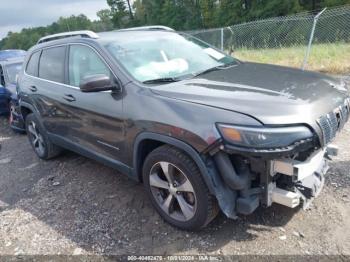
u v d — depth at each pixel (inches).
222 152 105.5
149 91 124.5
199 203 115.0
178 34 173.2
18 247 130.6
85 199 158.9
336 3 1247.5
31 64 205.2
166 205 128.1
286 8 1390.3
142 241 124.6
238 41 593.6
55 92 173.2
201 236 122.5
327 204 131.7
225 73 138.0
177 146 113.2
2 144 269.3
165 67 142.2
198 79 131.7
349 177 148.9
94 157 160.6
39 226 142.6
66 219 145.0
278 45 582.2
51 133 192.4
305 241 114.4
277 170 106.7
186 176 115.9
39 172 198.8
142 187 162.1
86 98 149.4
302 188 118.0
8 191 181.2
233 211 111.6
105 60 142.1
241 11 1578.5
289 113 100.8
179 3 2119.8
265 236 118.6
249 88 116.7
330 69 401.1
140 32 166.9
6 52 526.3
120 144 137.8
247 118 100.4
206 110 107.6
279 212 129.7
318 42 547.5
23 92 206.5
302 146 100.0
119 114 132.5
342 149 177.2
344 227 118.8
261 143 97.7
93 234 132.4
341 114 116.8
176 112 112.8
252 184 113.2
